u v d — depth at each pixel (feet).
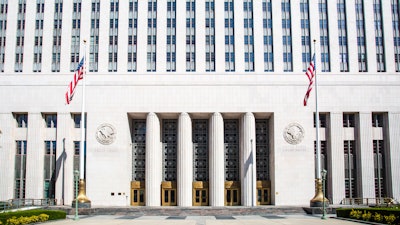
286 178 188.44
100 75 194.59
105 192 188.14
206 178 197.47
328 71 196.75
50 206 173.17
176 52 197.36
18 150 195.00
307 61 197.06
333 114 192.54
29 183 189.57
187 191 189.26
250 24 199.41
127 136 192.24
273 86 193.47
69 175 190.39
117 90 193.67
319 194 163.94
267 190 194.08
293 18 199.11
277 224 114.32
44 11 200.13
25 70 197.77
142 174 197.16
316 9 199.52
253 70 196.65
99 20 199.41
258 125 201.16
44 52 198.59
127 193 189.47
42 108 193.47
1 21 199.82
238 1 199.31
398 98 194.29
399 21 199.41
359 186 191.21
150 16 199.62
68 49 198.29
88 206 166.91
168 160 198.80
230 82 193.47
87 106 192.95
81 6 199.93
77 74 163.32
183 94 193.06
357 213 125.08
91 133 191.52
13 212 114.32
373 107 193.57
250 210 161.99
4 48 199.21
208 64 197.06
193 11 199.72
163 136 200.75
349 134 195.31
